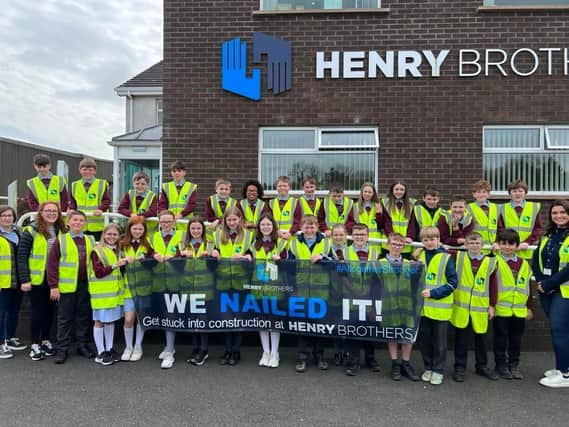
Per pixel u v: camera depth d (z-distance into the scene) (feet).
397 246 16.97
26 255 18.25
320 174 25.41
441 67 24.49
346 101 24.90
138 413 13.50
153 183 44.73
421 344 17.12
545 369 17.66
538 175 24.56
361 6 25.29
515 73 24.20
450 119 24.44
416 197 24.50
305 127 25.32
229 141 25.26
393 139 24.70
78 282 18.40
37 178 21.77
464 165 24.36
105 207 22.00
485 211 20.08
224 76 25.17
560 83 24.12
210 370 17.20
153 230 21.80
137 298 18.16
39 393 14.88
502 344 16.84
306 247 17.98
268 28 25.11
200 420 13.08
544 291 16.62
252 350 19.79
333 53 24.85
